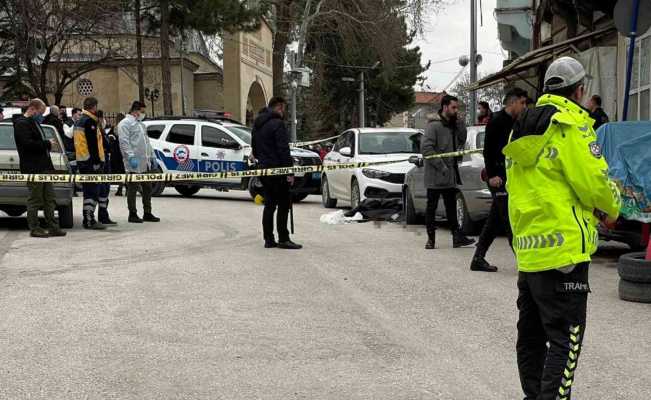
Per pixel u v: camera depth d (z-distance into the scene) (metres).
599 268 9.74
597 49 16.47
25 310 7.20
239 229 13.66
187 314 7.09
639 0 10.94
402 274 9.20
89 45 39.72
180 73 49.19
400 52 38.25
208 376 5.31
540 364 4.38
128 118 14.12
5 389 5.02
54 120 19.44
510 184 4.30
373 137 17.41
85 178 12.00
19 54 34.47
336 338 6.30
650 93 14.54
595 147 4.02
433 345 6.11
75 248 11.11
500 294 8.06
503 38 27.31
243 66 47.47
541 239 4.06
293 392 4.99
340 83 57.38
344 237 12.73
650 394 4.96
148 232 13.08
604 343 6.16
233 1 32.12
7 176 11.70
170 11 33.41
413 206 14.48
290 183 11.19
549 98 4.17
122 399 4.86
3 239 12.05
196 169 20.55
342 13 34.88
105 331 6.47
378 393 4.98
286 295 7.96
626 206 9.24
